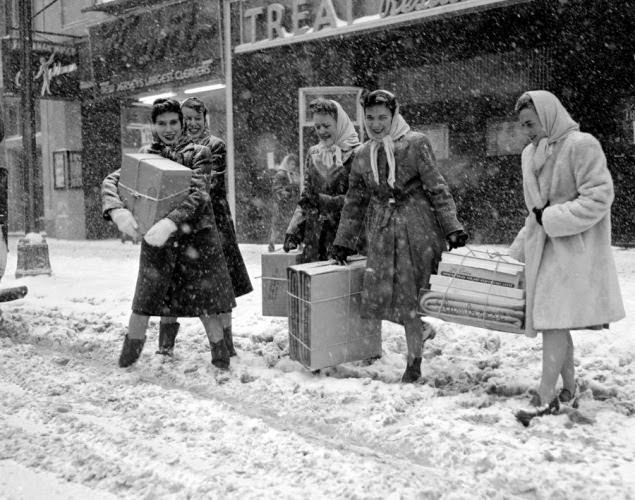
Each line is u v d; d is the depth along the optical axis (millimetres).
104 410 4328
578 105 14281
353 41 16328
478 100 15320
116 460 3428
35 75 21562
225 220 5766
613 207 14180
